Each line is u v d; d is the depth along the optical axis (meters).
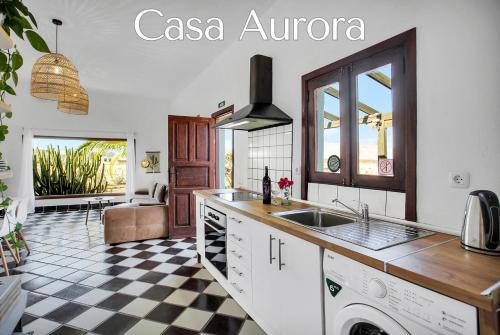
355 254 1.10
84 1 2.77
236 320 2.01
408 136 1.56
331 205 2.15
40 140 6.22
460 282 0.81
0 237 2.79
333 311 1.23
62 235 4.34
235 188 3.59
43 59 3.13
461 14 1.32
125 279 2.70
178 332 1.87
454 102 1.35
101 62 4.47
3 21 0.80
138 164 7.03
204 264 2.98
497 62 1.20
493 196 1.10
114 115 6.78
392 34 1.66
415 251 1.11
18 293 0.85
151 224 4.14
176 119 4.23
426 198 1.49
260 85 2.80
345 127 2.04
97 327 1.92
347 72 2.02
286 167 2.67
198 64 4.59
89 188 6.75
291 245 1.50
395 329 0.93
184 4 2.83
